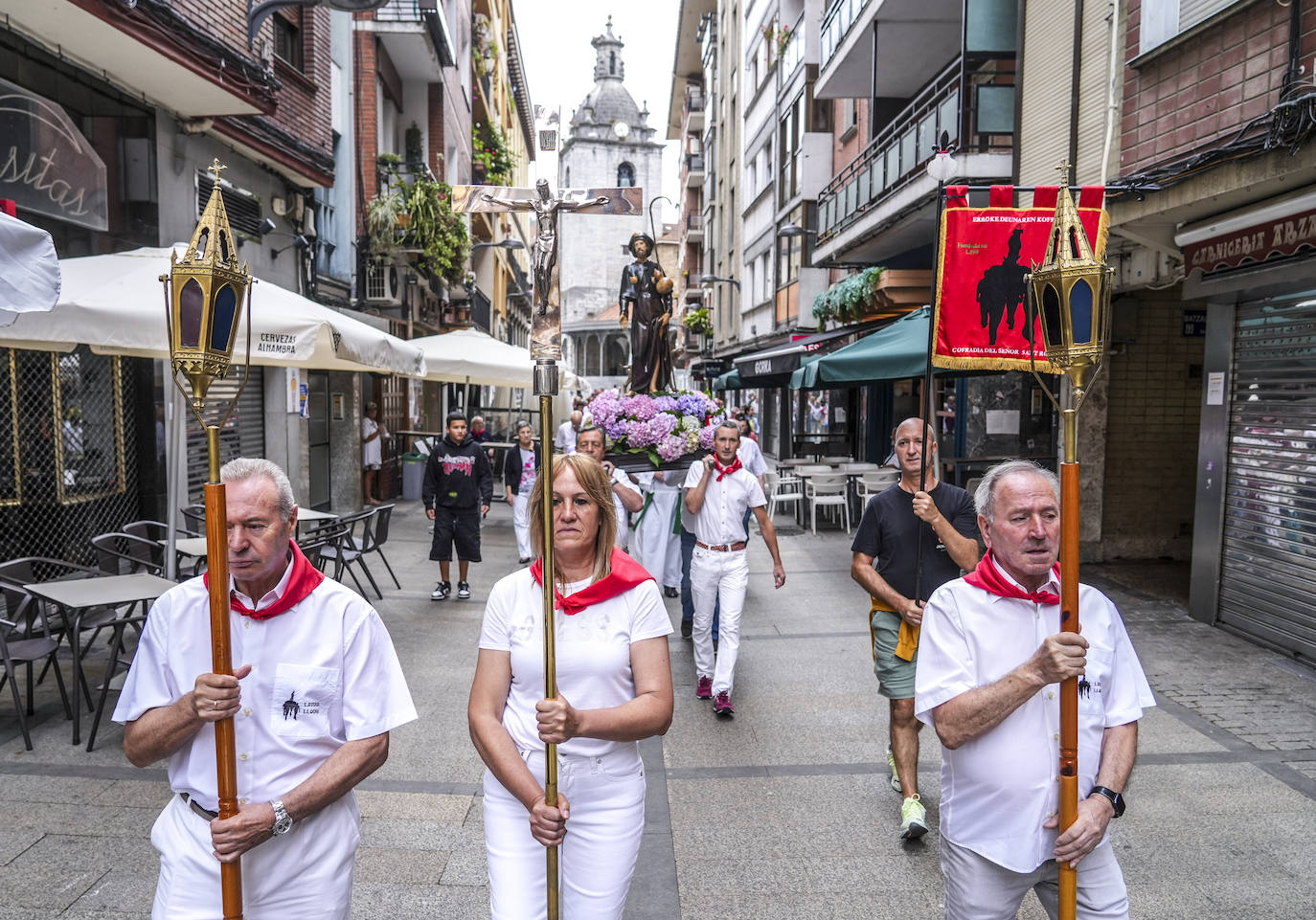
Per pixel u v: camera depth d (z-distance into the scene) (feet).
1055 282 7.15
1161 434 35.29
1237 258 23.39
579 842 8.13
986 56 36.04
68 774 15.39
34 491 26.94
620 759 8.27
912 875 12.62
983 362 12.70
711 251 143.84
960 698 7.73
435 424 85.66
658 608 8.39
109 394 30.12
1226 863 12.90
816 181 75.72
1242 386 24.85
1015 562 7.74
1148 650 23.81
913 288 46.50
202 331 6.59
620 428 25.16
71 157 27.71
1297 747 17.28
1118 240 30.37
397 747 17.22
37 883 11.90
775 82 88.79
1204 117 23.29
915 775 13.88
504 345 52.01
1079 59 29.99
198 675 6.88
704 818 14.40
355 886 12.24
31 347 19.88
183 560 28.53
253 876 7.14
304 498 46.93
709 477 19.63
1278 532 23.56
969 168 36.09
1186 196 23.26
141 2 26.09
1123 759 7.72
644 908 11.78
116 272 19.69
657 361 26.76
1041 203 12.54
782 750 17.31
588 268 321.32
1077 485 7.16
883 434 62.28
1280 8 20.56
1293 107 19.03
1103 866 7.80
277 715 7.26
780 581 20.06
